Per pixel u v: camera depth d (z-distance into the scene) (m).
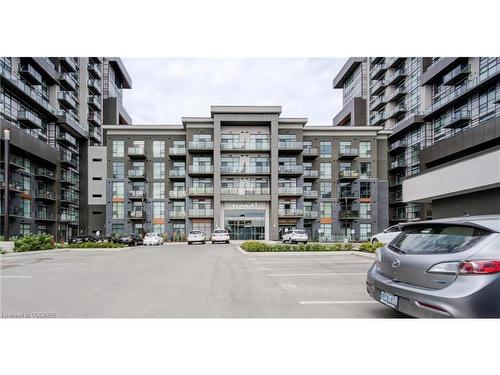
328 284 8.21
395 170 53.19
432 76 44.34
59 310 5.83
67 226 51.69
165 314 5.57
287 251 17.78
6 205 20.80
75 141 54.47
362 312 5.64
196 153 47.59
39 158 43.53
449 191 18.50
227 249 23.59
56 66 50.19
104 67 65.31
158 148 48.34
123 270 11.03
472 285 3.58
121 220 47.06
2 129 35.03
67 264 13.03
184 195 47.06
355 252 16.89
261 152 47.97
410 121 48.19
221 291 7.39
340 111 70.06
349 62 66.56
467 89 38.25
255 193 46.75
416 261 4.14
